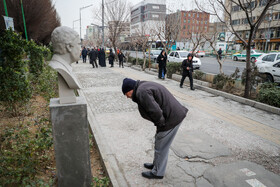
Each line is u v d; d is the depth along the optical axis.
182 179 2.97
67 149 2.49
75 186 2.64
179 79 11.25
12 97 4.62
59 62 2.34
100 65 18.55
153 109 2.38
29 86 5.23
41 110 5.55
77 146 2.51
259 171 3.14
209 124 5.04
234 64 21.00
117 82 10.64
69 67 2.42
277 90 6.51
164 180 2.95
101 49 18.39
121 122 5.14
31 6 13.82
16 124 4.48
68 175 2.58
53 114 2.34
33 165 2.87
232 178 2.97
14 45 4.56
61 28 2.36
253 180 2.93
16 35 4.89
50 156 3.43
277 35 34.16
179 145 3.95
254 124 5.10
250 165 3.30
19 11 13.03
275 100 6.17
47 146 3.16
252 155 3.62
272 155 3.63
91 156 3.62
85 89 8.97
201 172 3.13
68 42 2.34
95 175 3.09
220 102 7.01
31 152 3.08
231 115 5.72
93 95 7.92
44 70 8.15
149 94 2.42
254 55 24.56
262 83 7.70
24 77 4.81
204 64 20.84
